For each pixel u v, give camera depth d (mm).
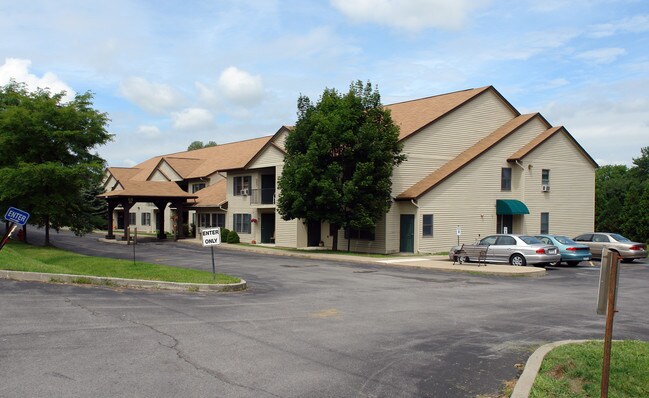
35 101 29328
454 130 34312
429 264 23609
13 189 27172
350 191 28250
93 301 12047
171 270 17594
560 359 7684
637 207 47125
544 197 35656
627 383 6777
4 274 14938
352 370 7383
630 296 15578
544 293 15711
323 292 15180
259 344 8672
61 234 53469
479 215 33000
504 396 6453
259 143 50406
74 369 7027
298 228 35531
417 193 30328
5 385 6348
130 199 42812
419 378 7105
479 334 9867
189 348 8258
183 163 54125
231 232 40375
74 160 30328
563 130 36656
